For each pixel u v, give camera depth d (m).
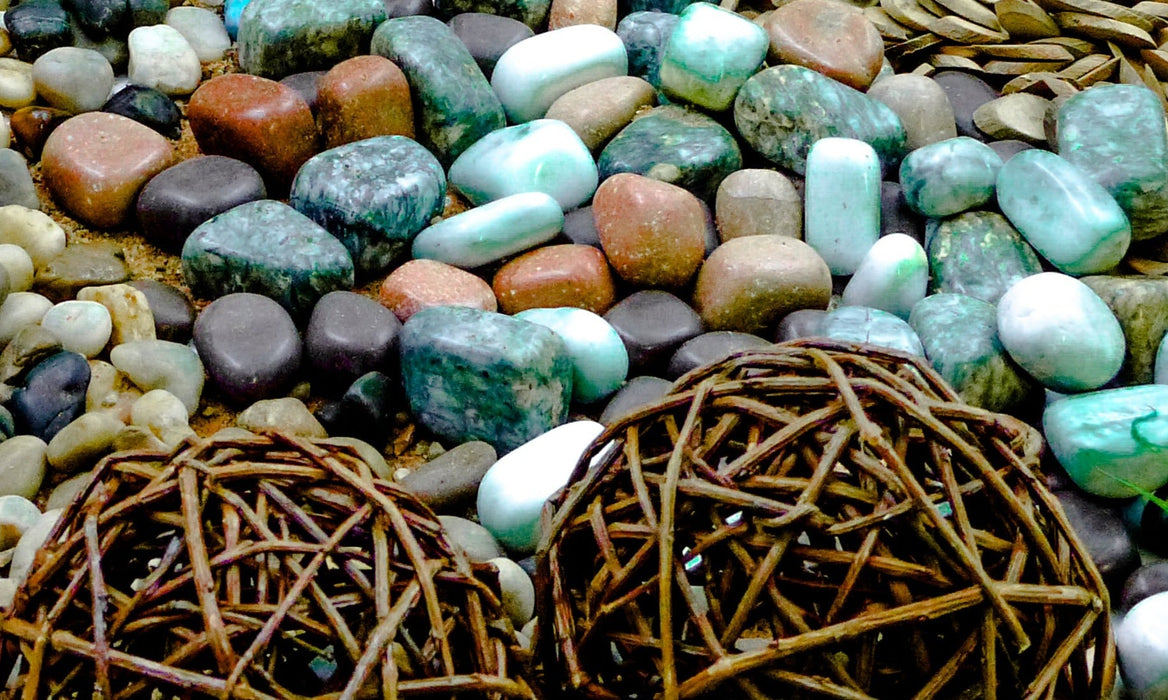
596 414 1.12
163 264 1.16
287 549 0.80
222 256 1.12
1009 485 0.88
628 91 1.22
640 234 1.13
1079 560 0.85
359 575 0.82
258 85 1.18
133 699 0.77
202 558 0.77
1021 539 0.84
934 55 1.28
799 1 1.25
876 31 1.24
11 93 1.20
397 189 1.14
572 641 0.88
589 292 1.14
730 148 1.19
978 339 1.10
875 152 1.18
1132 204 1.15
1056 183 1.15
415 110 1.20
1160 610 1.00
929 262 1.17
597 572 0.91
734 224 1.17
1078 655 0.87
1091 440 1.06
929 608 0.78
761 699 0.80
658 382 1.11
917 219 1.20
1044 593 0.81
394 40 1.20
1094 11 1.25
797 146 1.19
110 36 1.24
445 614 0.87
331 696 0.76
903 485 0.80
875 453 0.84
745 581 0.86
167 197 1.15
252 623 0.77
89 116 1.18
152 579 0.80
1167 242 1.17
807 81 1.20
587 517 0.91
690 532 0.87
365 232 1.14
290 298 1.13
